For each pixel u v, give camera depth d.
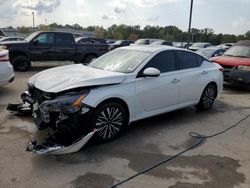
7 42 11.99
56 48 12.79
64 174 3.62
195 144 4.72
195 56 6.32
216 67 6.84
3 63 7.20
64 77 4.66
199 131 5.36
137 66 5.03
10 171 3.63
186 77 5.84
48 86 4.39
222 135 5.22
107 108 4.46
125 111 4.80
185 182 3.56
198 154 4.36
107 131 4.55
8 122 5.28
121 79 4.67
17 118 5.49
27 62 12.20
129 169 3.80
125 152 4.30
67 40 13.06
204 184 3.54
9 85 8.72
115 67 5.23
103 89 4.42
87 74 4.77
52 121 4.13
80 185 3.39
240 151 4.55
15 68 12.11
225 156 4.34
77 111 4.08
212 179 3.66
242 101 8.01
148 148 4.48
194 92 6.16
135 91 4.83
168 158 4.16
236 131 5.47
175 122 5.80
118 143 4.61
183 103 5.96
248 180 3.68
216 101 7.89
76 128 4.12
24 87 8.50
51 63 15.53
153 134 5.07
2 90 7.98
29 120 5.40
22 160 3.91
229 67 9.60
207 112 6.68
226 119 6.20
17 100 6.87
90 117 4.29
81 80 4.40
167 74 5.45
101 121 4.44
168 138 4.93
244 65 9.27
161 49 5.57
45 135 4.73
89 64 5.84
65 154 4.11
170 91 5.50
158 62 5.36
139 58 5.27
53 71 5.20
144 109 5.10
